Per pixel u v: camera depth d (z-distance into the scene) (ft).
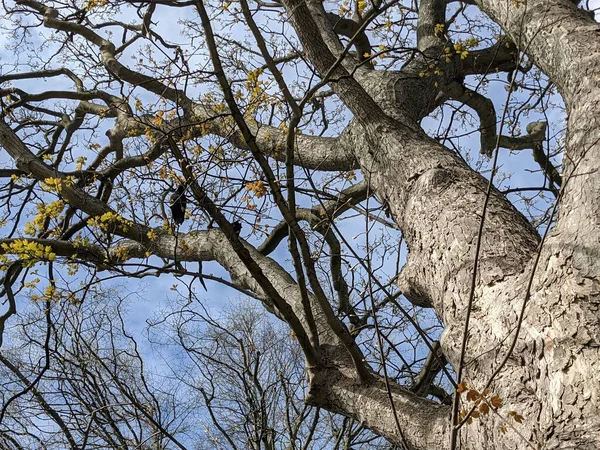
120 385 17.88
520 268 9.87
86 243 15.94
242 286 17.21
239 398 23.85
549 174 19.90
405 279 12.21
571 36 13.12
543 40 13.76
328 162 17.65
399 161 13.79
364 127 14.88
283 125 17.52
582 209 9.21
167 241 18.74
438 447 9.70
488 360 8.93
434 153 13.58
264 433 21.11
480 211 11.33
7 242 16.47
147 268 14.94
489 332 9.18
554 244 9.07
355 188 20.16
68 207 18.66
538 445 7.77
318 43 14.64
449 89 21.11
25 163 18.51
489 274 9.99
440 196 12.16
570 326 8.18
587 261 8.50
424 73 18.85
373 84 18.29
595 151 9.87
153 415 20.71
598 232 8.67
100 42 20.89
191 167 12.86
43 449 18.90
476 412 7.57
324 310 11.49
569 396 7.75
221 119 15.64
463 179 12.48
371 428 11.33
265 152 18.71
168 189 14.29
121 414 21.09
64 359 18.92
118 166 19.67
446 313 10.41
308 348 12.39
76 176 20.03
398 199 13.56
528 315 8.72
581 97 11.57
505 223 10.94
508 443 8.14
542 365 8.25
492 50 21.62
